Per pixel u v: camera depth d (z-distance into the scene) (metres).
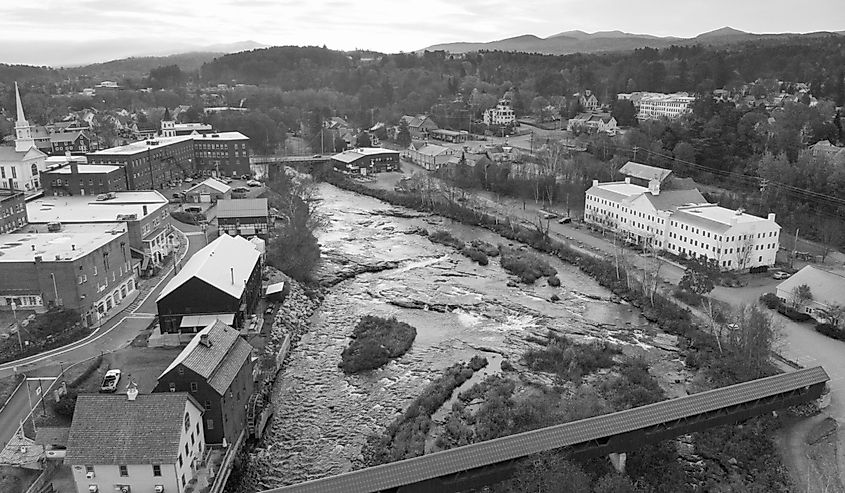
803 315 105.06
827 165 165.75
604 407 78.00
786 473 67.00
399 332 103.44
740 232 126.75
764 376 84.06
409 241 162.38
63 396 72.19
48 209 132.25
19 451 63.59
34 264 91.50
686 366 93.06
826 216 152.00
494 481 61.41
